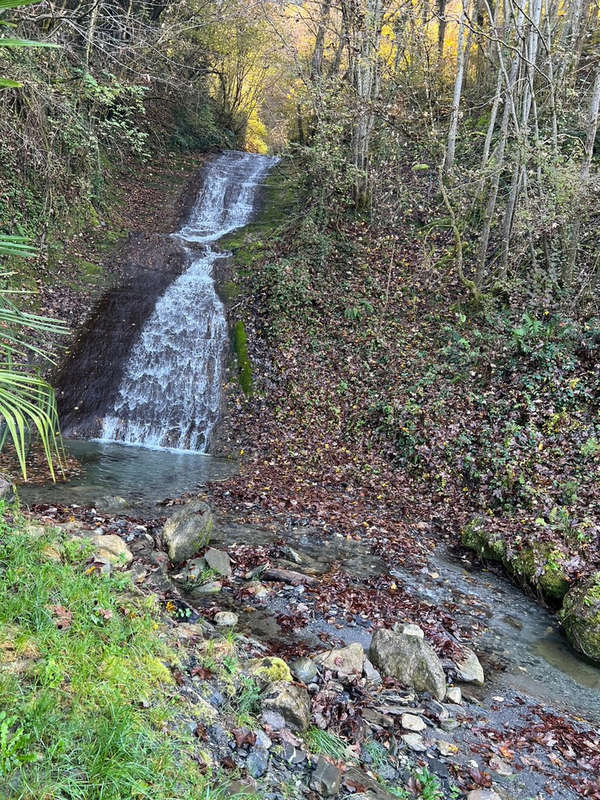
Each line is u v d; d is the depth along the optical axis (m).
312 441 10.62
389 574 6.38
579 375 9.11
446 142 16.23
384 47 16.55
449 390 10.27
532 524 6.98
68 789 1.95
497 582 6.64
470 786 3.26
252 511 7.77
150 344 13.30
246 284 15.63
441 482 8.74
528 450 8.23
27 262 13.48
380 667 4.32
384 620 5.23
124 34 14.66
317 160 15.38
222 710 2.95
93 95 12.75
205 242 18.02
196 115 25.27
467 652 4.95
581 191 9.93
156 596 4.22
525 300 11.71
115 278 15.12
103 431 11.43
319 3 15.63
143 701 2.61
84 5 13.88
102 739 2.20
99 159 17.16
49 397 2.34
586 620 5.29
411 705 3.97
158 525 6.44
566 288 10.80
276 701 3.19
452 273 13.76
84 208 16.36
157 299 14.73
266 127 36.06
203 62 24.41
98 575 3.75
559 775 3.54
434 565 6.82
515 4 10.19
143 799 2.08
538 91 13.30
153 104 22.98
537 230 11.14
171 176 22.20
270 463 10.16
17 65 11.27
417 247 14.99
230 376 12.95
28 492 7.10
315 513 7.93
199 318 14.37
